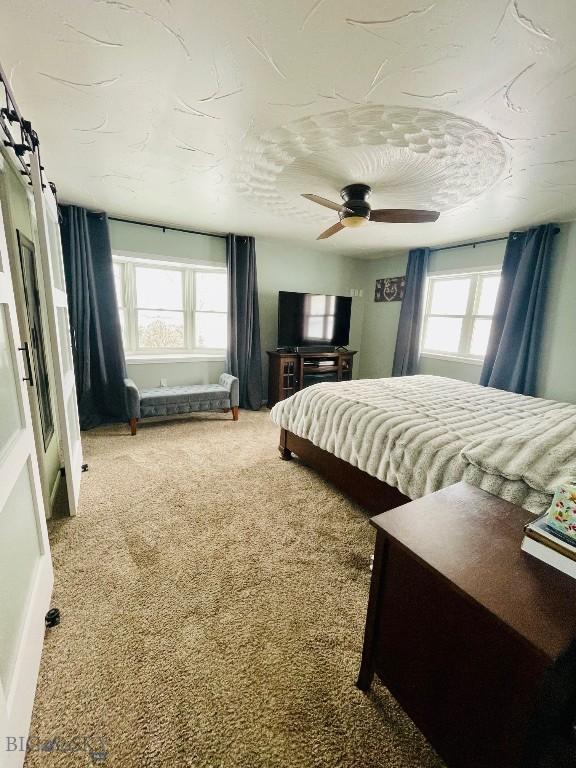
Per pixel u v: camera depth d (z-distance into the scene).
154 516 1.99
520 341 3.47
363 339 5.59
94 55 1.23
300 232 3.87
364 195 2.39
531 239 3.29
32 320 1.91
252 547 1.75
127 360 3.82
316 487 2.40
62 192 2.71
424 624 0.86
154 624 1.29
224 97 1.46
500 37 1.11
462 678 0.77
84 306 3.29
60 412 1.82
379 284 5.21
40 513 1.29
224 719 1.00
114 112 1.59
